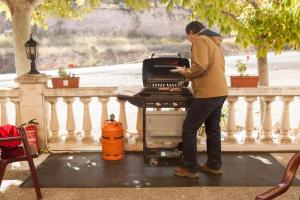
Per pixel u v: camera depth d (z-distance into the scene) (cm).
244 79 539
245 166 485
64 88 546
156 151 497
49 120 581
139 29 3503
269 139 557
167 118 466
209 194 395
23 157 379
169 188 412
